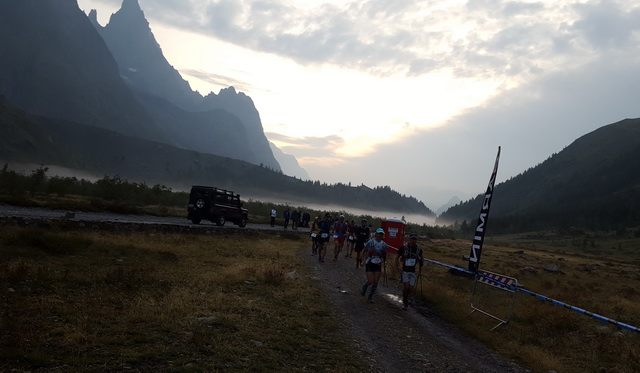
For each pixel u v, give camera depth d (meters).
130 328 6.54
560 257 67.38
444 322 11.16
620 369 8.33
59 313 6.79
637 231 154.38
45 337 5.66
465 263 29.75
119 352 5.43
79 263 11.44
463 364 7.61
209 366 5.36
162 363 5.32
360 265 20.19
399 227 26.89
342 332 8.34
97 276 9.85
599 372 8.16
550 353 9.19
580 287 21.81
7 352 4.85
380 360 6.98
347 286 14.09
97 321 6.70
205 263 14.59
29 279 8.73
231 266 14.21
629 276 37.81
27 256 11.40
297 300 10.48
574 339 10.42
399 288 15.22
